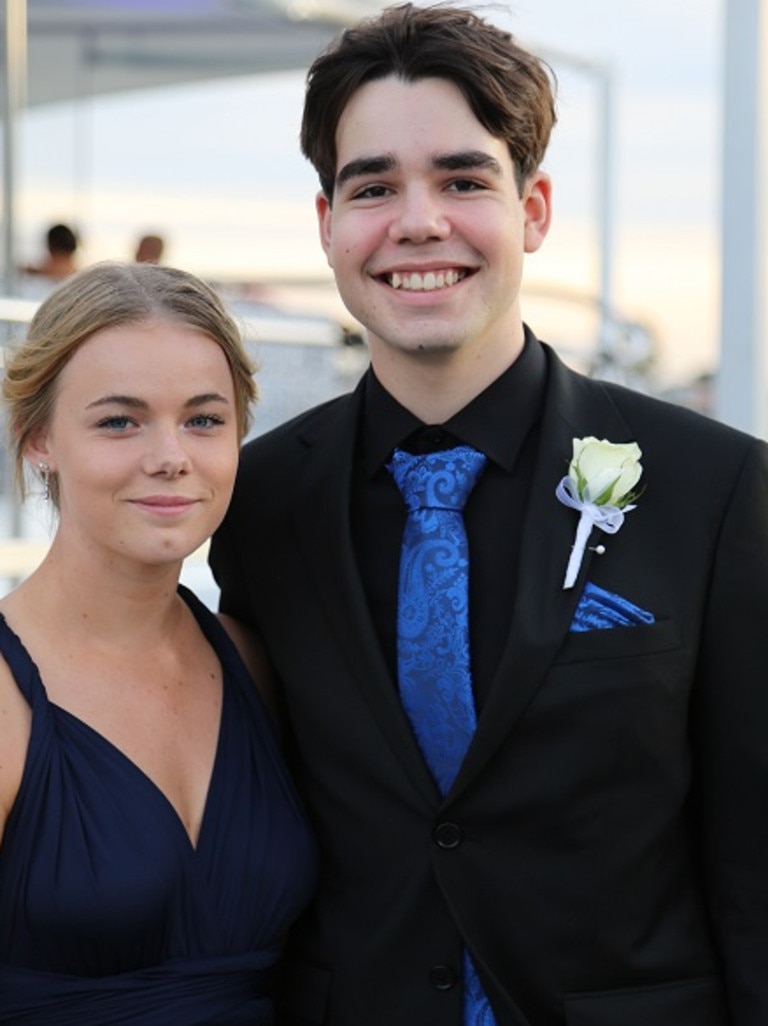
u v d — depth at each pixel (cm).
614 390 259
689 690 238
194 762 250
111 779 237
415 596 243
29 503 319
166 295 241
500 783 234
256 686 266
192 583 582
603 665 234
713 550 240
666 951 238
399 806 240
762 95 570
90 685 244
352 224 242
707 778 244
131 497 238
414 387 249
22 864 230
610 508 239
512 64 242
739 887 241
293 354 511
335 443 260
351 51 243
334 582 249
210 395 242
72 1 820
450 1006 237
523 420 250
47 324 241
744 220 576
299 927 255
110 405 237
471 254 240
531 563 239
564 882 234
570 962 234
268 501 267
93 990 230
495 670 238
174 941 238
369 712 243
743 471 244
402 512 250
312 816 253
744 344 578
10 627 246
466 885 235
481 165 239
